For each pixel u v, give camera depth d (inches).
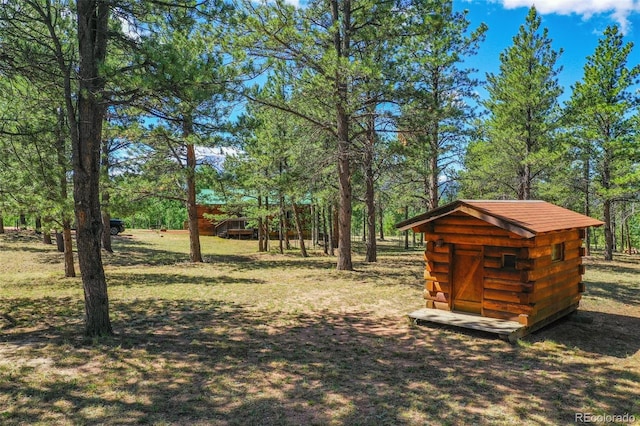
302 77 607.5
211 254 993.5
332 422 182.7
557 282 355.9
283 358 265.1
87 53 292.0
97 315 302.2
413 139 636.7
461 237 345.1
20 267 685.9
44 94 397.7
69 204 482.3
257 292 489.1
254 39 534.9
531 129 915.4
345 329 336.2
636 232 1761.8
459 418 188.1
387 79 560.1
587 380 236.4
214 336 311.6
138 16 321.1
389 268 714.8
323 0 615.2
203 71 286.4
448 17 669.3
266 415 188.1
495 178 970.1
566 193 1018.1
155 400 200.5
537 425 182.9
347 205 673.0
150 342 292.7
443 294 357.7
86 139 291.7
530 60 910.4
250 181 789.9
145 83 267.1
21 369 234.4
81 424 175.5
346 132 640.4
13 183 425.1
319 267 736.3
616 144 871.1
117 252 902.4
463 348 291.1
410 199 1006.4
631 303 459.2
